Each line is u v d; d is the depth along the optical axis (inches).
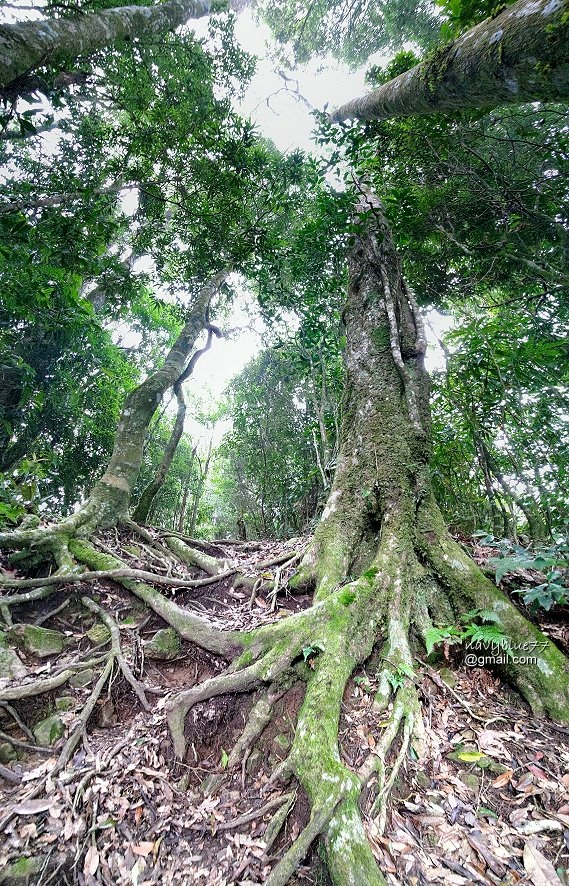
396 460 167.2
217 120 247.4
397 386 185.3
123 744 118.6
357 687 121.6
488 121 254.4
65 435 394.6
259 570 194.7
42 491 398.3
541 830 86.7
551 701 114.0
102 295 401.7
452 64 96.3
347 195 227.6
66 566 182.2
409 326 204.7
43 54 123.7
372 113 152.2
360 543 163.2
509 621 128.1
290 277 330.0
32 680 138.2
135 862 90.9
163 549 224.8
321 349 306.0
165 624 167.8
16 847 93.6
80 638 162.4
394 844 84.8
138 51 243.4
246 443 502.0
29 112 134.4
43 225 175.3
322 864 81.4
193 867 88.9
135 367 458.9
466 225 268.5
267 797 99.6
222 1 257.1
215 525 695.1
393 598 137.9
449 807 93.1
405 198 236.1
